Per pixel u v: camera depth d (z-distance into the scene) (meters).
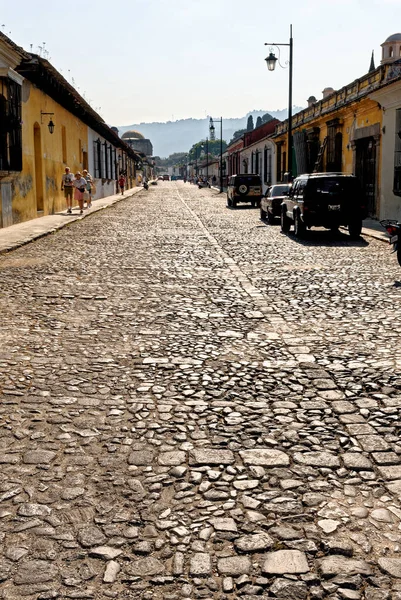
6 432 4.28
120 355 6.07
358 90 24.44
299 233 17.55
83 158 34.84
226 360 5.94
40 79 20.86
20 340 6.55
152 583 2.73
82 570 2.81
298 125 34.06
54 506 3.34
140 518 3.23
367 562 2.86
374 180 23.02
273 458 3.90
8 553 2.93
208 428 4.36
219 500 3.41
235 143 66.12
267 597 2.64
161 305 8.43
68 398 4.90
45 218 22.42
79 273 10.95
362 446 4.07
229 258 13.27
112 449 4.02
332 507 3.33
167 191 66.19
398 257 11.76
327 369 5.64
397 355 6.05
